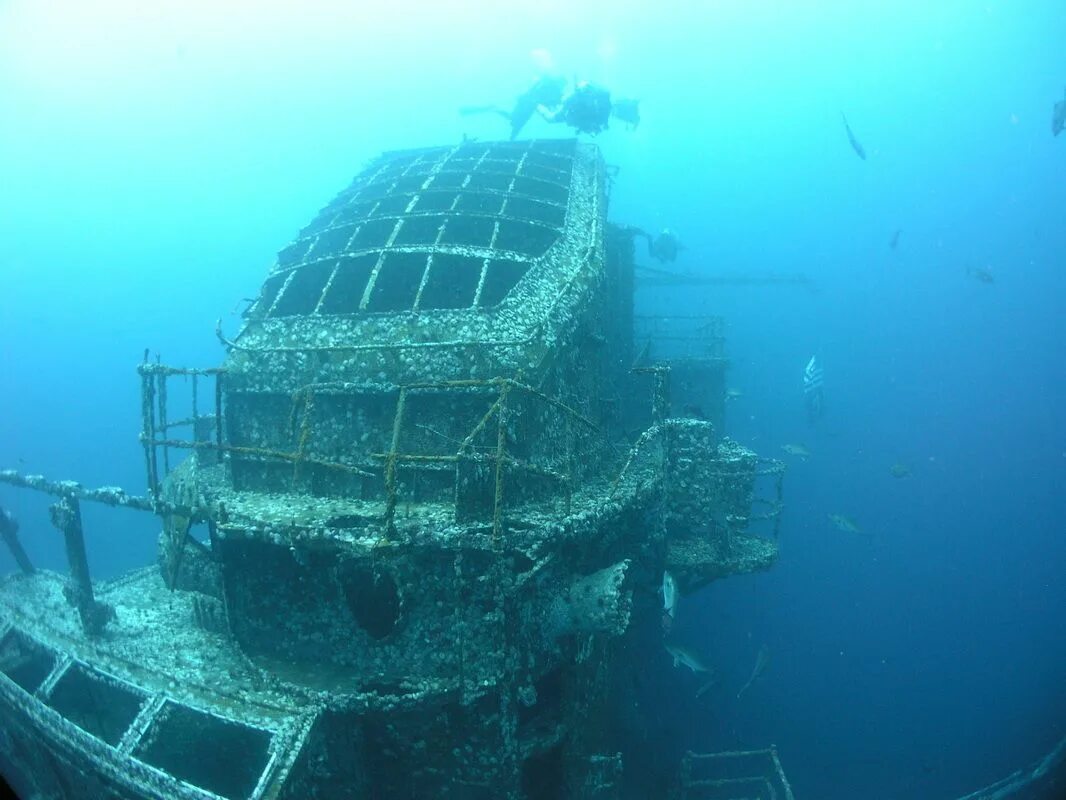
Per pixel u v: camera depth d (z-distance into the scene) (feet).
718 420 57.77
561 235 33.50
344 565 20.06
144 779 16.63
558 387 24.95
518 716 20.08
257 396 25.95
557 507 21.49
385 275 30.09
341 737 19.06
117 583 28.66
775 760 32.27
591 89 40.57
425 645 19.19
